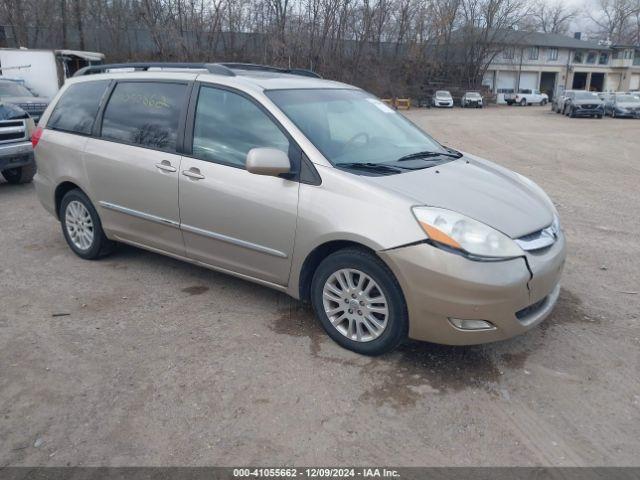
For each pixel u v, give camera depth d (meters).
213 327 4.08
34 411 3.11
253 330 4.04
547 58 66.81
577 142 18.34
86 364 3.57
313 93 4.44
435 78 55.53
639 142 18.44
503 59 64.56
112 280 4.94
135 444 2.86
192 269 5.20
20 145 8.52
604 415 3.14
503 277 3.26
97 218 5.17
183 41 36.03
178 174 4.36
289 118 3.93
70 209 5.39
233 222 4.09
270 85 4.25
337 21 42.75
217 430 2.97
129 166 4.68
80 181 5.12
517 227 3.47
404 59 50.56
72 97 5.39
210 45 36.91
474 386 3.39
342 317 3.75
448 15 52.94
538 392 3.35
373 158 4.04
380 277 3.46
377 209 3.45
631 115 34.00
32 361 3.60
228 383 3.38
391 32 49.84
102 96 5.07
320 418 3.07
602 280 5.10
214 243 4.30
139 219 4.77
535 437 2.96
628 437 2.97
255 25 38.25
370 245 3.42
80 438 2.90
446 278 3.24
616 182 10.32
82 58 24.02
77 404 3.17
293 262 3.86
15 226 6.68
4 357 3.65
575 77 70.81
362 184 3.55
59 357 3.66
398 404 3.21
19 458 2.75
